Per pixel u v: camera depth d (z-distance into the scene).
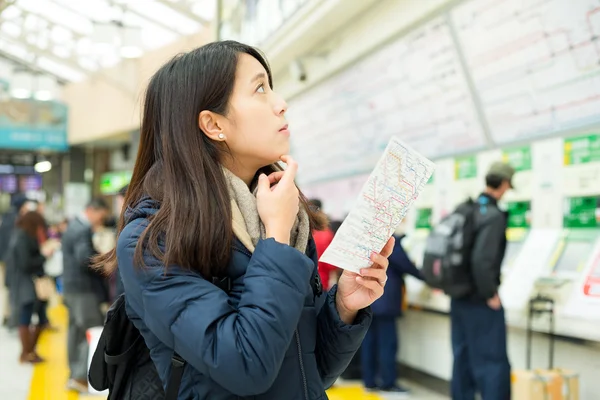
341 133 6.04
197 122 1.00
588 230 3.33
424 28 4.15
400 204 1.00
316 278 1.12
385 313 4.38
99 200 5.06
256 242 0.98
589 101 3.20
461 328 3.61
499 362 3.40
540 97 3.51
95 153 15.95
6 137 14.12
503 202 3.96
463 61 3.96
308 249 1.13
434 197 4.73
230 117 1.01
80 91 14.11
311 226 1.16
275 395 0.93
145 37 10.65
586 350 3.19
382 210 0.99
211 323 0.85
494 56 3.70
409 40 4.36
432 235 3.65
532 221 3.74
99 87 13.32
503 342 3.43
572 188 3.39
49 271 6.79
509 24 3.49
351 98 5.52
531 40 3.38
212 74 1.01
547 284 3.37
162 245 0.93
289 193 0.97
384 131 5.25
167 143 0.99
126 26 8.23
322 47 5.67
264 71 1.06
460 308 3.54
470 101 4.07
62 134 14.52
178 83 1.01
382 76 4.89
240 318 0.87
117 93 12.58
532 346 3.59
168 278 0.89
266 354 0.85
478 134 4.13
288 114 7.16
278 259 0.90
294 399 0.95
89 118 13.77
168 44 10.72
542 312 3.33
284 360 0.96
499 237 3.37
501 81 3.73
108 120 12.98
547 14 3.21
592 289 3.09
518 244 3.81
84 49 11.79
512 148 3.87
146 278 0.90
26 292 5.57
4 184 17.78
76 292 4.41
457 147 4.39
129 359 1.02
